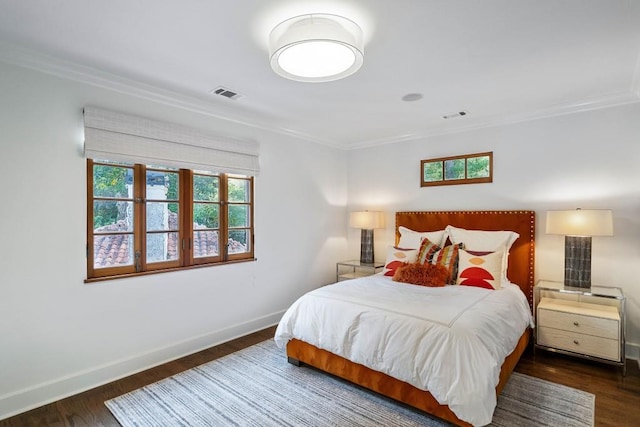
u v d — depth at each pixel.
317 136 4.61
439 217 4.21
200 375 2.81
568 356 3.15
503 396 2.45
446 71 2.60
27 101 2.35
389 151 4.76
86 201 2.62
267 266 4.02
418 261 3.71
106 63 2.45
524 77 2.71
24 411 2.31
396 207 4.70
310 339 2.73
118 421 2.20
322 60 2.05
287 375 2.80
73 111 2.55
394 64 2.47
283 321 2.96
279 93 3.04
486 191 3.93
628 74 2.65
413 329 2.25
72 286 2.55
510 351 2.49
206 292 3.40
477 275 3.25
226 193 3.63
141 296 2.92
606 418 2.18
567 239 3.21
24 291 2.34
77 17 1.87
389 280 3.52
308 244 4.58
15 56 2.26
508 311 2.68
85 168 2.61
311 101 3.25
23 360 2.33
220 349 3.36
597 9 1.81
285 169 4.26
